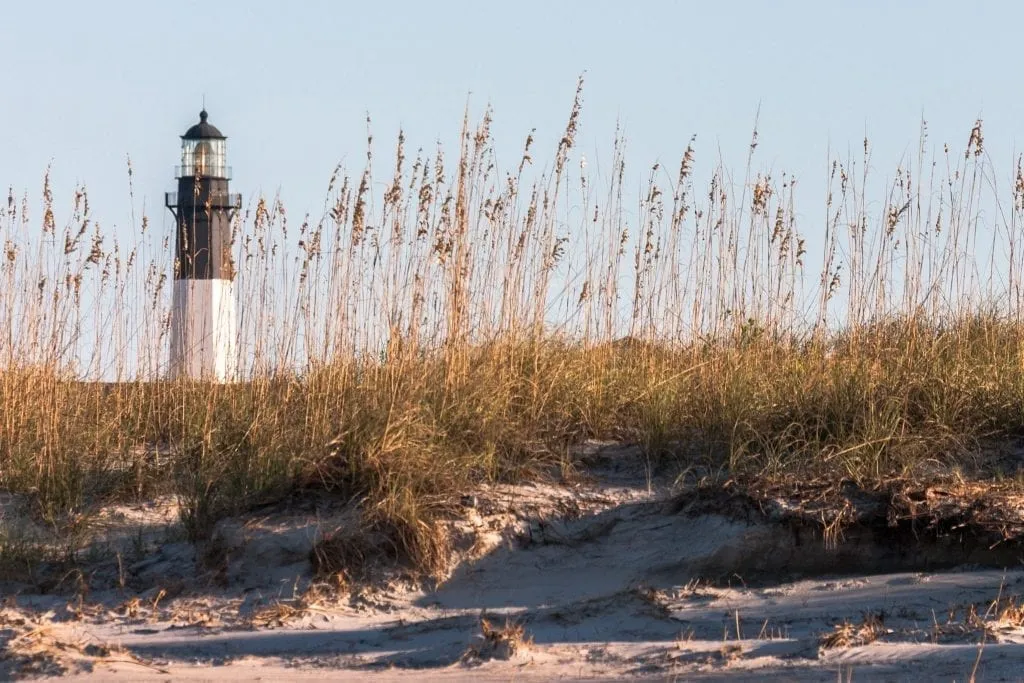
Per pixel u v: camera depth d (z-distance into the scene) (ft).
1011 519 62.69
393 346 78.54
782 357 84.74
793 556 63.46
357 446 71.00
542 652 50.42
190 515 69.87
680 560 64.08
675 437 76.64
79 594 63.57
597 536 67.05
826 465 69.72
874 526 63.72
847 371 79.05
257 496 69.56
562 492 70.85
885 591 58.44
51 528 73.36
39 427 81.35
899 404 75.46
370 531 65.05
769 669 46.24
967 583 58.75
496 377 79.56
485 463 72.13
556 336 85.97
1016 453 73.61
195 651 54.03
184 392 85.92
